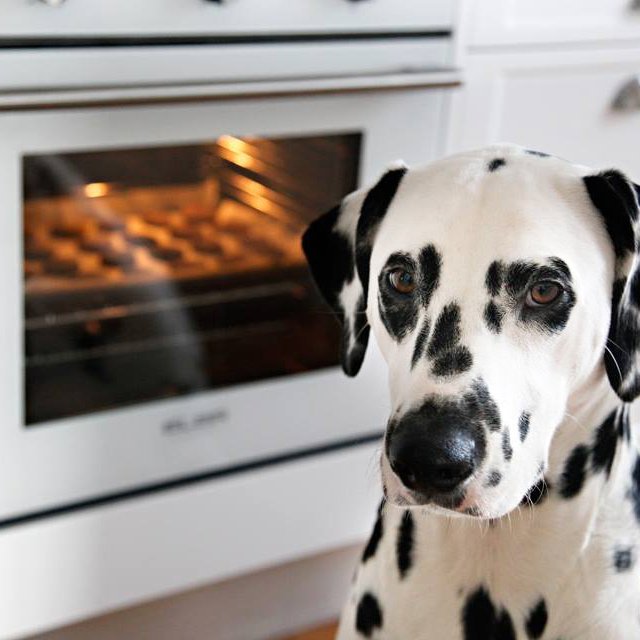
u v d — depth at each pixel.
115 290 1.65
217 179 1.66
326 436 1.82
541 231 1.17
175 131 1.60
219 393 1.73
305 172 1.71
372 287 1.25
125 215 1.62
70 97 1.50
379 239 1.25
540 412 1.18
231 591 1.88
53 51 1.52
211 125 1.61
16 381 1.60
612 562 1.24
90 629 1.80
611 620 1.24
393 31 1.70
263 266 1.74
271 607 1.92
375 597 1.32
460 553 1.25
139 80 1.57
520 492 1.17
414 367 1.17
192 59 1.59
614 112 1.94
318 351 1.80
